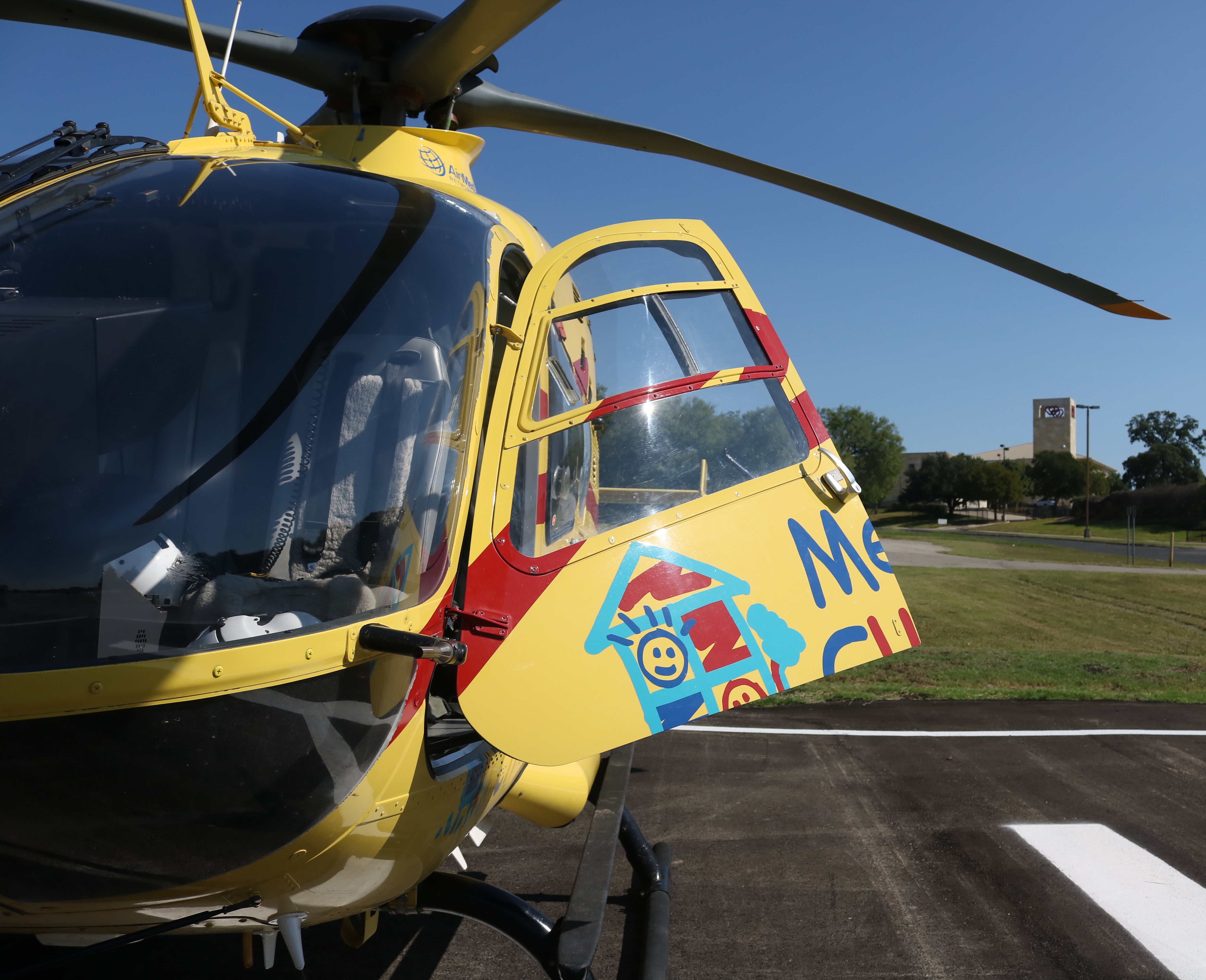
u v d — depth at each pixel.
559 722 1.70
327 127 2.60
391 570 1.54
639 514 2.01
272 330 1.68
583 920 1.88
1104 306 2.69
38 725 1.25
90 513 1.39
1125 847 3.90
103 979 2.80
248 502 1.48
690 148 2.93
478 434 1.79
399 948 3.05
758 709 6.52
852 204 2.81
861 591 2.15
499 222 2.24
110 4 2.50
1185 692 7.16
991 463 98.81
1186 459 110.75
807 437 2.31
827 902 3.38
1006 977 2.83
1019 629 12.92
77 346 1.58
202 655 1.29
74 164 1.98
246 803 1.37
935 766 5.10
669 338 2.23
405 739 1.58
